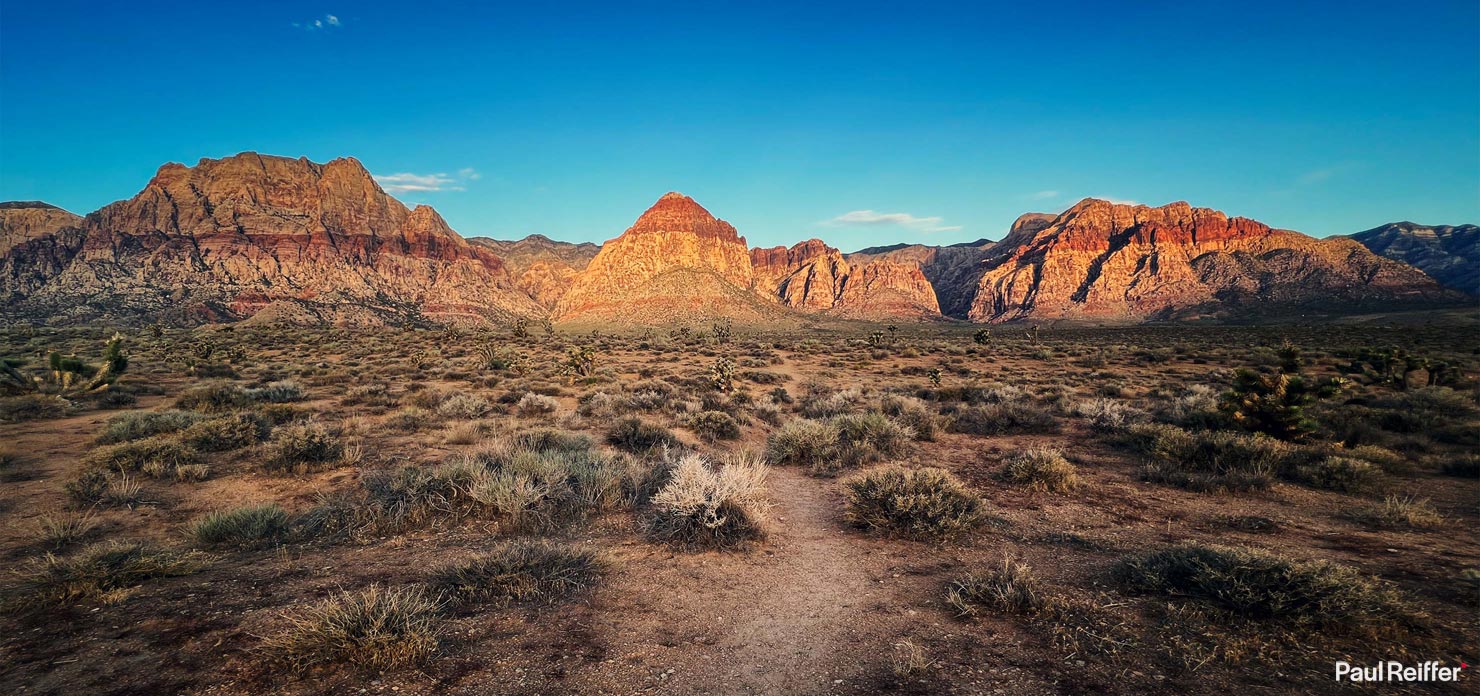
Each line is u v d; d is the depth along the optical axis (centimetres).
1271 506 790
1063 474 904
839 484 957
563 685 380
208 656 394
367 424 1331
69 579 486
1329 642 406
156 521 708
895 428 1253
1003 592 494
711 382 2417
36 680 362
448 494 786
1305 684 361
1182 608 467
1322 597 431
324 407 1636
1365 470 863
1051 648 421
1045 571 573
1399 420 1327
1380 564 559
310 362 3378
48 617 444
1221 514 758
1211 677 373
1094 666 393
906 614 490
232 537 636
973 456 1153
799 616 491
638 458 1061
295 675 375
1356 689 353
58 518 685
